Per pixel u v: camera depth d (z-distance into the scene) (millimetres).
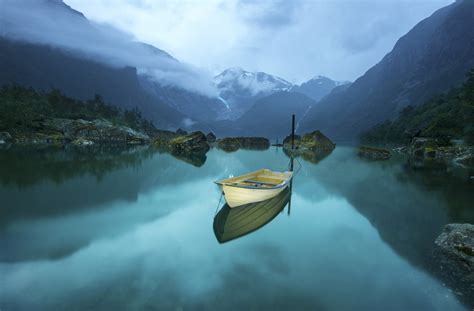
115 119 92375
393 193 18266
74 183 20594
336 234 11211
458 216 13195
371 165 33406
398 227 11914
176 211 14344
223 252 9562
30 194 17078
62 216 13227
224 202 16125
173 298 6973
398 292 7242
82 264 8609
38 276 7867
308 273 8188
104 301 6824
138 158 39000
